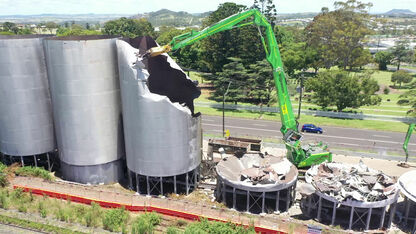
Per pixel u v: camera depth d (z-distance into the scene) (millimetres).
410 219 34250
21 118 42156
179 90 42625
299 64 119938
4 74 40500
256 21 38688
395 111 81250
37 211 35406
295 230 31141
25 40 40000
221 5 104438
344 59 139500
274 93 88250
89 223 32938
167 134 36031
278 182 34844
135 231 31344
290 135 42156
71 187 38875
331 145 56562
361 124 69688
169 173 37594
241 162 40375
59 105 39031
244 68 88750
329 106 84875
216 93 93875
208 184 41031
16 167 43906
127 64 35406
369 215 32156
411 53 162625
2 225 32688
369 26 147500
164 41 150125
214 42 96375
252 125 68875
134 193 39594
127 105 37000
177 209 35000
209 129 65938
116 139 41344
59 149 42188
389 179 35312
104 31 177000
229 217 33375
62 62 36938
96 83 38125
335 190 33000
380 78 134375
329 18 140125
